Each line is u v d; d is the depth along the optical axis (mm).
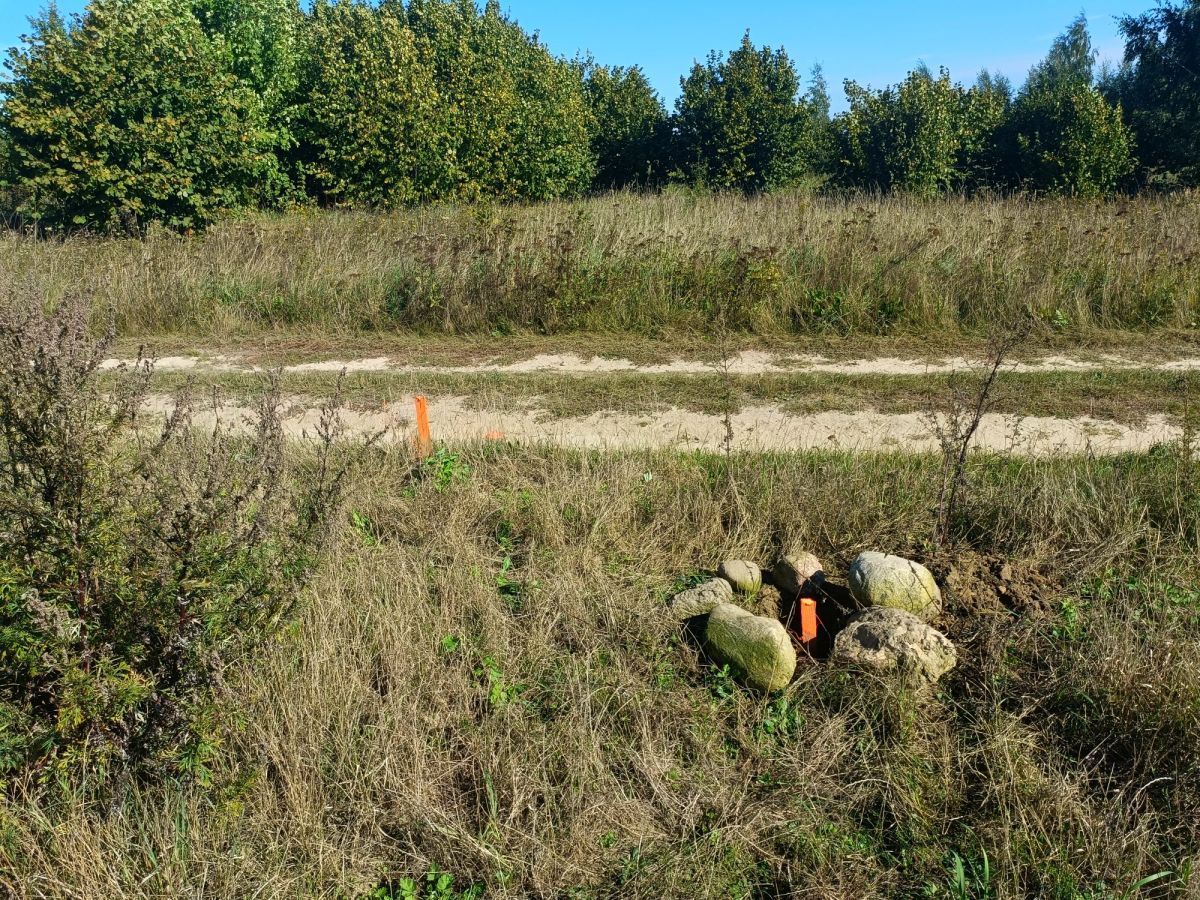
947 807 3518
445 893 3178
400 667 4047
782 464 6152
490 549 5371
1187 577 4816
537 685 4164
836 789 3604
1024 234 11031
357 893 3156
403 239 11898
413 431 7566
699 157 25500
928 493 5668
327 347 10164
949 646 4234
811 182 25250
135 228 14148
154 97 17172
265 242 11977
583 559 5129
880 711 3936
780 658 4109
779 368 9102
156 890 3004
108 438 3434
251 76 22391
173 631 3277
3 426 3279
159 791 3332
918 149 22484
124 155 17016
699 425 7609
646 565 5203
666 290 10508
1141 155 24969
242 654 3484
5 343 3264
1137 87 27578
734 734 3914
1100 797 3514
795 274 10570
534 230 11836
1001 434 7145
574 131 24875
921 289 10125
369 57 21016
